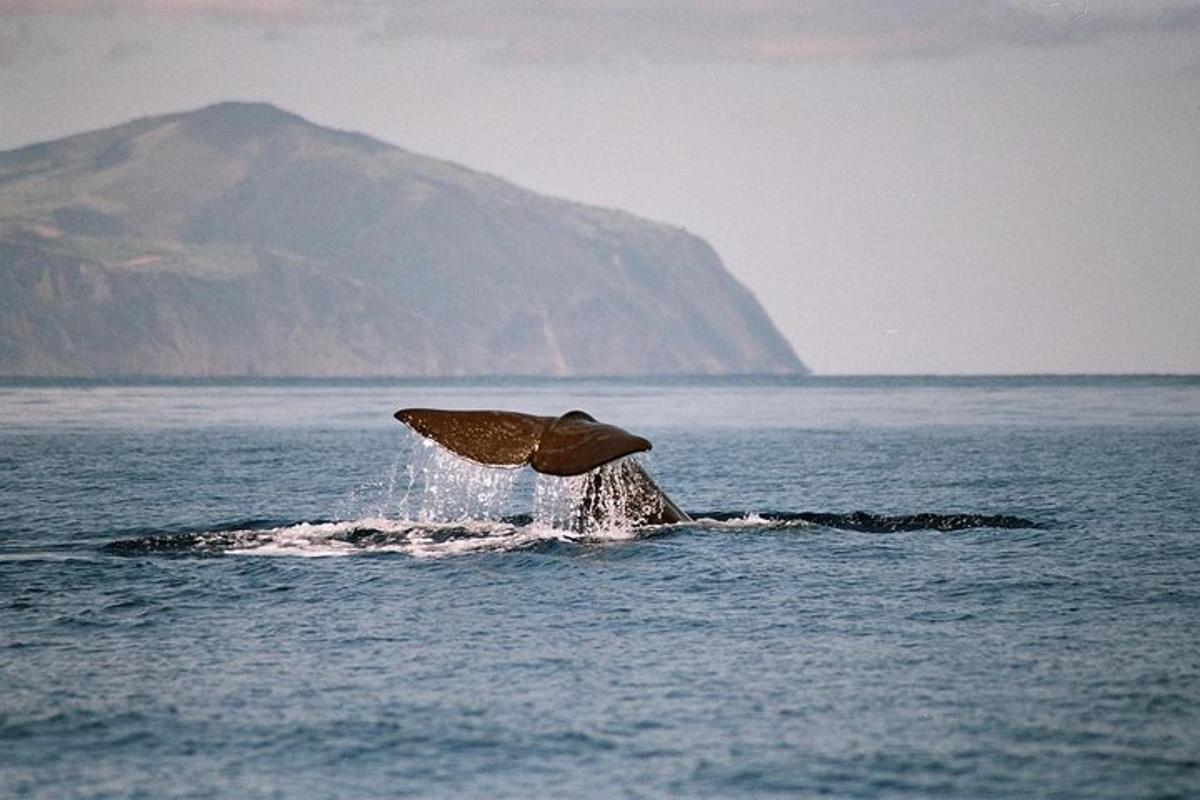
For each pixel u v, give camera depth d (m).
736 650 61.94
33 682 56.88
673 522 93.25
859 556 84.75
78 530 101.81
